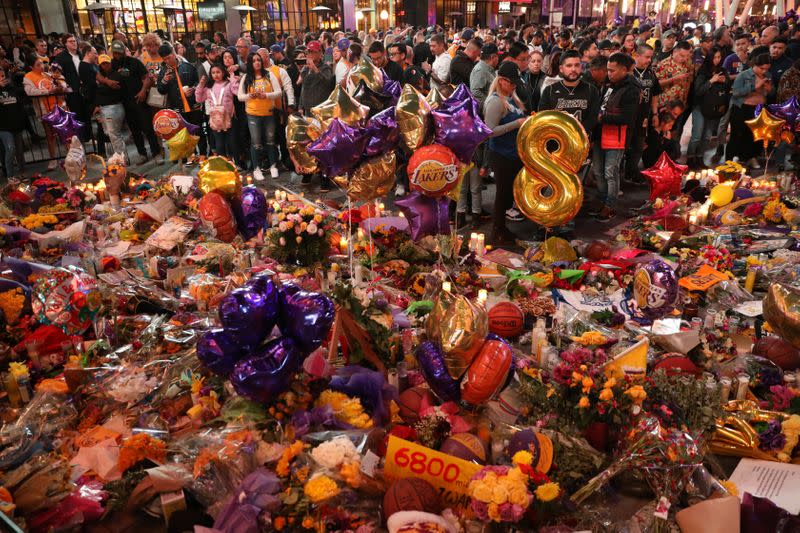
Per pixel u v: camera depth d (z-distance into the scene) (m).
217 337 3.12
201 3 18.80
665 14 30.98
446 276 4.85
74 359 3.90
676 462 2.77
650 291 4.17
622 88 6.57
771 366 3.74
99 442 3.31
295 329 3.12
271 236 5.27
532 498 2.63
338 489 2.75
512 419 3.34
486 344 3.20
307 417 3.20
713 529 2.61
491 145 6.18
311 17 24.53
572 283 5.00
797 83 8.38
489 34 13.77
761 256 5.48
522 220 7.30
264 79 8.77
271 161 9.16
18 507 2.81
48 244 5.54
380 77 5.42
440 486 2.82
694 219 6.26
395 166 4.17
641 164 9.70
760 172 9.06
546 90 6.42
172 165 10.16
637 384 3.09
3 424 3.43
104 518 2.97
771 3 27.81
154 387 3.65
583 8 32.28
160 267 5.12
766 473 3.09
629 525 2.82
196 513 2.85
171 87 9.88
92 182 7.84
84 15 20.00
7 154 9.25
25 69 12.31
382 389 3.46
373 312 4.00
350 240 4.88
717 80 8.79
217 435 3.16
